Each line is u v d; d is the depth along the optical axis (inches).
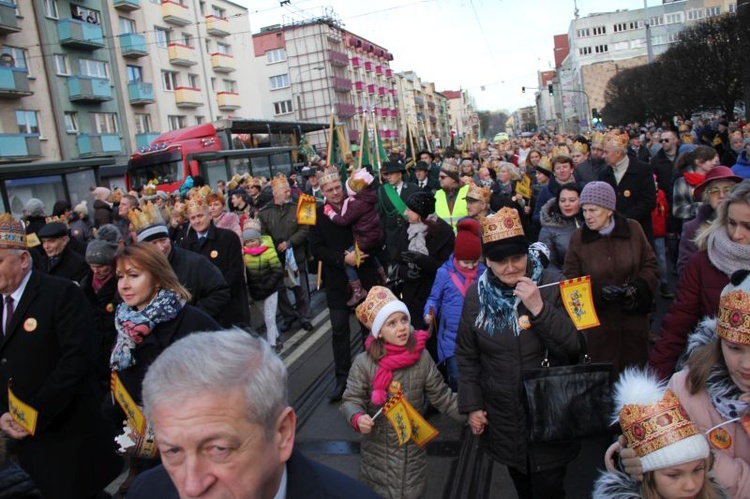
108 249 205.9
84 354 136.9
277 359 62.6
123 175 1282.0
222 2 1775.3
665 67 1339.8
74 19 1235.9
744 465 89.2
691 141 506.6
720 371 93.9
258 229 287.0
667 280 319.0
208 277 175.2
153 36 1492.4
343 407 140.1
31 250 253.8
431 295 193.6
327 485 64.6
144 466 134.2
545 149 822.5
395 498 136.6
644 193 248.7
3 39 1103.0
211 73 1713.8
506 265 123.6
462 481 167.9
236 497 56.3
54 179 534.3
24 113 1133.1
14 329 136.7
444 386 145.8
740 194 118.3
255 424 57.0
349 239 234.7
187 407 55.2
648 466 83.0
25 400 136.1
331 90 2485.2
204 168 780.6
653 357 130.6
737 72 1120.2
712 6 3683.6
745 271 98.5
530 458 121.5
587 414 115.4
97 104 1300.4
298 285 334.3
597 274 172.2
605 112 2295.8
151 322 124.7
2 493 76.8
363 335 246.5
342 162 421.4
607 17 3946.9
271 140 1058.7
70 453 137.6
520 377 123.8
